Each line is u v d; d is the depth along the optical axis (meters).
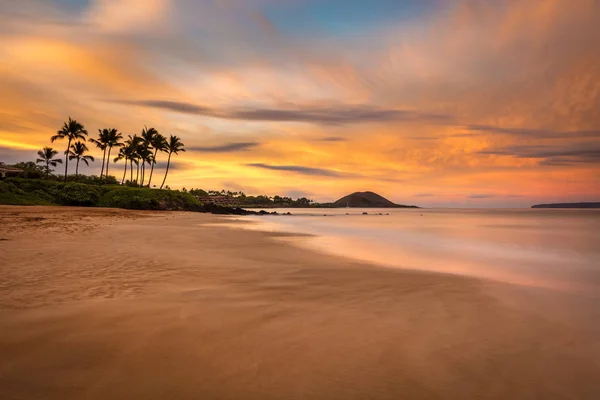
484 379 4.23
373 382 4.05
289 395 3.71
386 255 15.86
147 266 10.42
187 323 5.70
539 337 5.62
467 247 19.81
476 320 6.38
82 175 94.56
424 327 5.93
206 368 4.23
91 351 4.55
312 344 5.06
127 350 4.62
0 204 58.97
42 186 69.81
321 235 26.12
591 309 7.22
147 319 5.79
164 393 3.65
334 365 4.43
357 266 12.05
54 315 5.82
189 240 18.16
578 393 3.97
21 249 12.57
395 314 6.61
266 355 4.64
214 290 7.89
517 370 4.48
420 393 3.86
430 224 48.50
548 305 7.52
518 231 34.06
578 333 5.83
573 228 38.75
